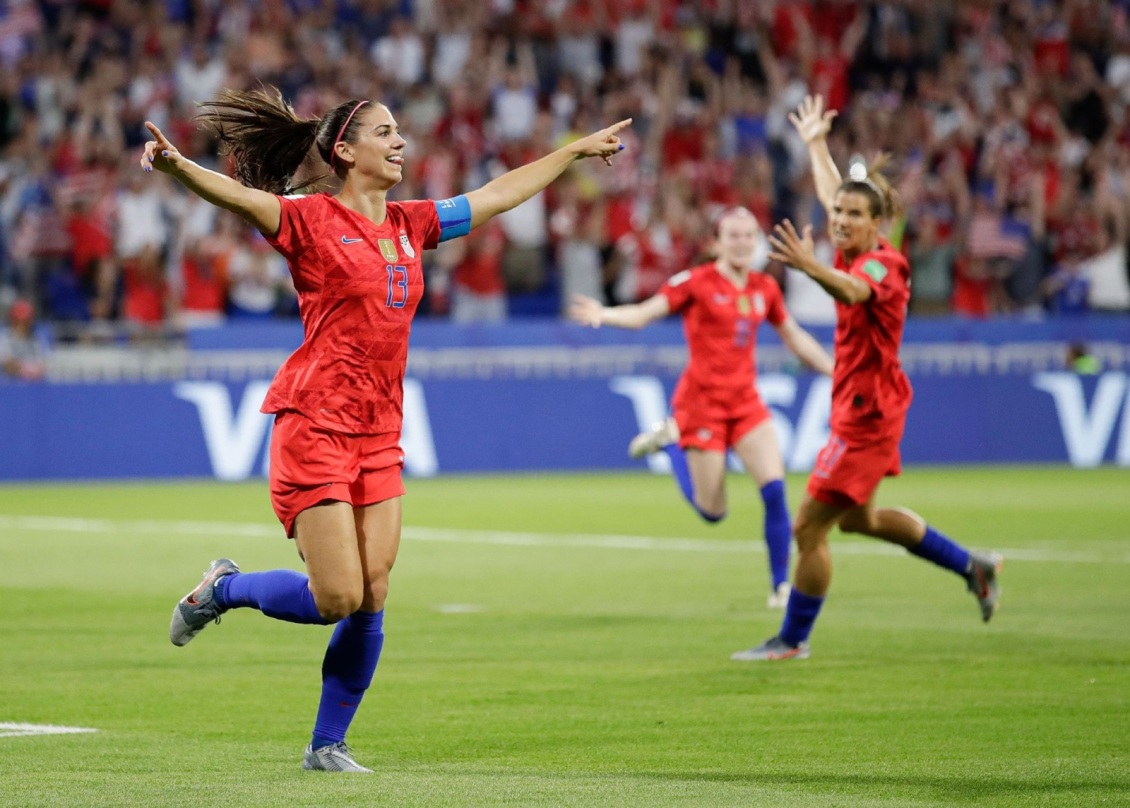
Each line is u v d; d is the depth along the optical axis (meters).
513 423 64.06
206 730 18.16
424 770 16.02
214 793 14.79
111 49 71.06
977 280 73.19
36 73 69.94
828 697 20.20
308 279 15.68
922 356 67.50
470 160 70.62
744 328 31.06
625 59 80.44
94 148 66.19
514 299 70.06
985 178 78.31
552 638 25.20
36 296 63.53
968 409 67.94
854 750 16.97
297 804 14.28
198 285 64.06
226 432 60.81
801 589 23.05
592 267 69.25
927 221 72.12
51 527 43.50
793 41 82.62
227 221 65.69
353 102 15.98
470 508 49.09
